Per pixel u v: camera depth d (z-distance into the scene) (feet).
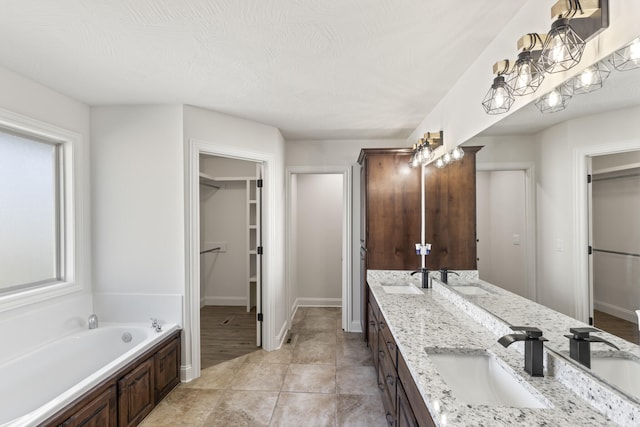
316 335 12.22
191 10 4.73
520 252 5.01
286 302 12.60
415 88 7.61
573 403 3.36
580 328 3.56
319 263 16.16
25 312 7.12
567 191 3.81
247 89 7.68
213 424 6.98
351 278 12.68
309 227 16.15
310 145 12.73
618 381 3.07
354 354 10.46
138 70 6.71
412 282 9.55
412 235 10.11
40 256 7.93
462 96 6.95
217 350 10.82
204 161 15.93
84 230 8.68
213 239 16.24
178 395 8.06
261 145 10.44
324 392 8.20
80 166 8.56
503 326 5.08
